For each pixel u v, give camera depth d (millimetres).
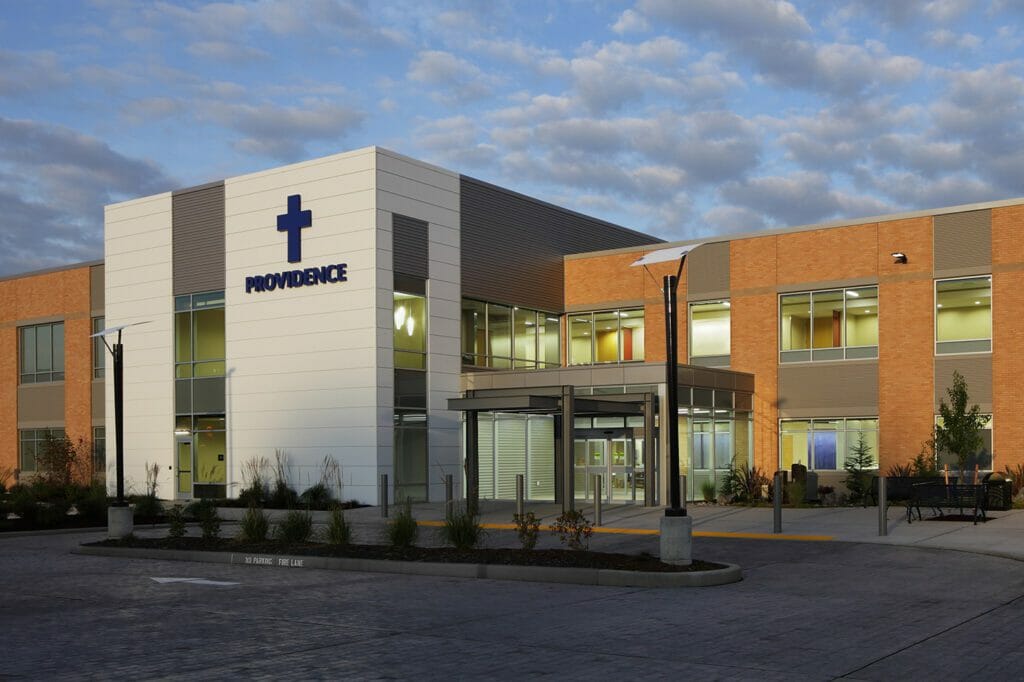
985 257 32062
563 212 41312
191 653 9977
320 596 14125
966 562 16562
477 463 33031
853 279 34375
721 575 14758
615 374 31266
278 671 9070
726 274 36938
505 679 8672
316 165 33562
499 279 37250
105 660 9656
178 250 37312
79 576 16969
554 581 15398
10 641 10758
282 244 34281
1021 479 29953
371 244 32062
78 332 45344
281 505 32094
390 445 32062
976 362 32031
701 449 32000
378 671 9039
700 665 9180
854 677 8641
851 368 34281
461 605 13125
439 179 34781
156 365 37781
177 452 36969
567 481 27094
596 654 9742
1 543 23859
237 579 16281
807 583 14672
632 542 20469
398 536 18719
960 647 9891
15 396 47750
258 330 34750
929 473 29219
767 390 35688
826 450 34625
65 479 40375
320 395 33031
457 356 35062
